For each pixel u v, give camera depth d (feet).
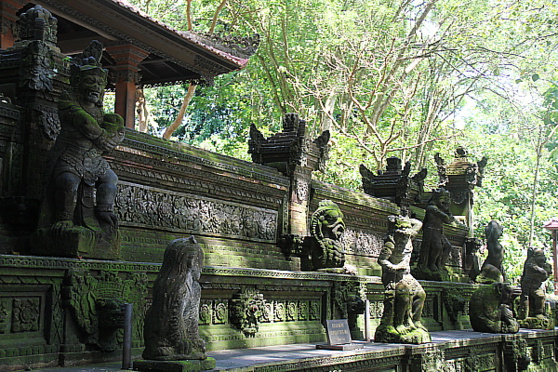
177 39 46.73
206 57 49.96
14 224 21.63
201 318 24.54
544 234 82.94
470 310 40.81
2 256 17.31
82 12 41.04
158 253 26.71
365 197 42.70
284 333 28.55
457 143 81.66
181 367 17.21
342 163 65.41
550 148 87.92
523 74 67.15
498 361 38.68
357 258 41.78
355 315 33.24
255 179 33.12
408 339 29.91
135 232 26.43
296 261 34.91
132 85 48.39
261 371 20.47
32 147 22.31
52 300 18.90
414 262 47.88
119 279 20.68
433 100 80.23
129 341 18.60
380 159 65.92
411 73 83.25
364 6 71.10
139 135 26.81
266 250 33.88
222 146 76.07
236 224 32.37
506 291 40.29
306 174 37.22
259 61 77.51
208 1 69.15
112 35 44.50
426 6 74.08
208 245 30.12
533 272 45.96
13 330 17.97
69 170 20.65
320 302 31.55
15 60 22.59
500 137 84.33
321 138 38.52
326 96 74.69
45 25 23.20
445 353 32.37
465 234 55.83
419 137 78.38
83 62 22.04
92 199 21.22
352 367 25.54
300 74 75.72
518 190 81.20
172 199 28.53
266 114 83.41
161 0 77.15
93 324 19.69
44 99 22.79
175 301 18.08
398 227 31.60
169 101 98.68
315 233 34.06
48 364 18.48
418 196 50.34
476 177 57.67
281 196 35.58
